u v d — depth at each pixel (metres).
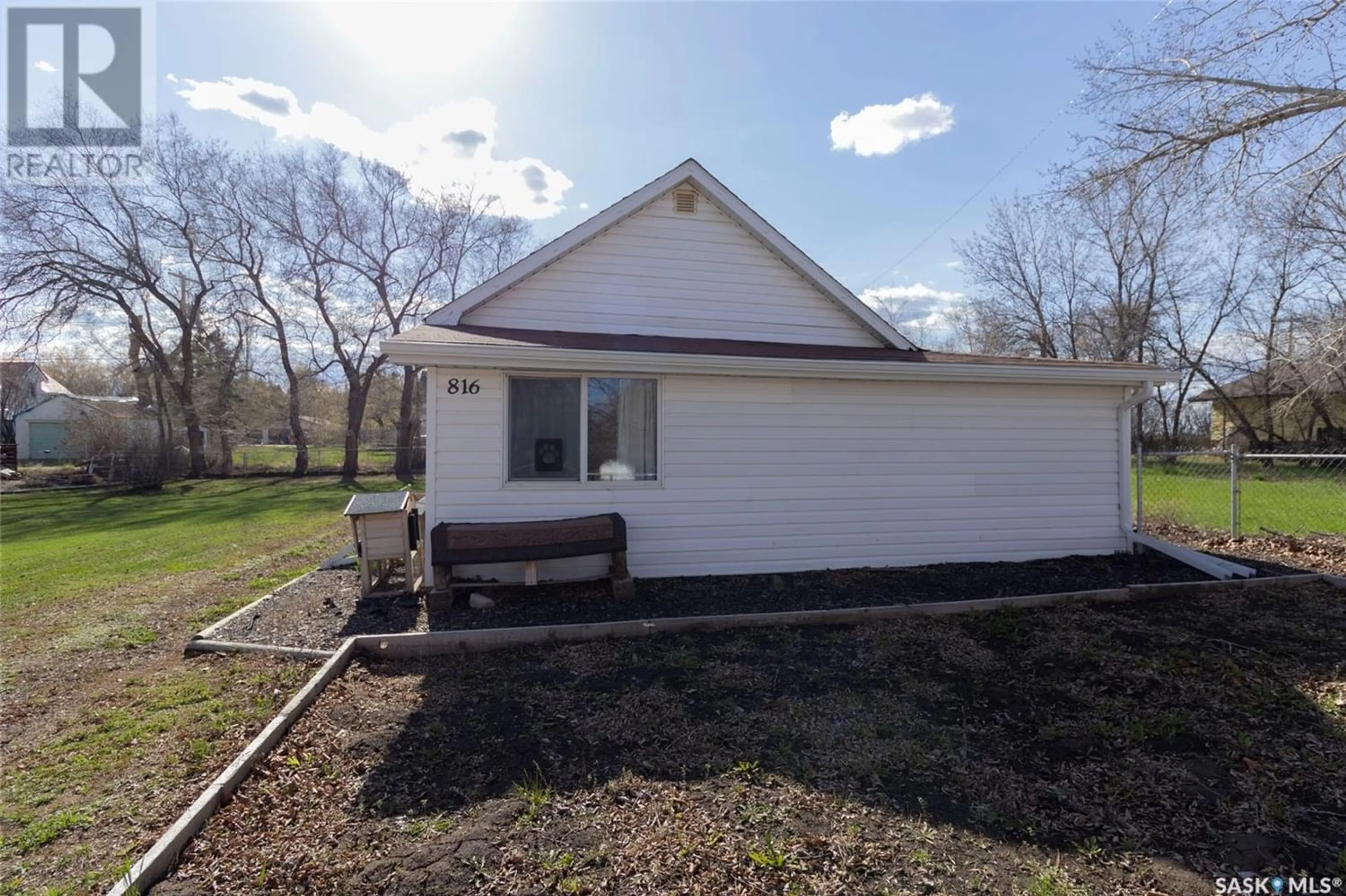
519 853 2.59
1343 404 21.78
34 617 6.32
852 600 6.29
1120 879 2.43
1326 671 4.40
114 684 4.52
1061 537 8.13
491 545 6.03
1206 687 4.15
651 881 2.42
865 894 2.34
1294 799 2.93
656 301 8.73
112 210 24.58
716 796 2.97
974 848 2.60
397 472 28.34
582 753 3.39
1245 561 7.98
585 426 6.86
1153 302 26.16
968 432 7.87
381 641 4.95
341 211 27.48
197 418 27.25
